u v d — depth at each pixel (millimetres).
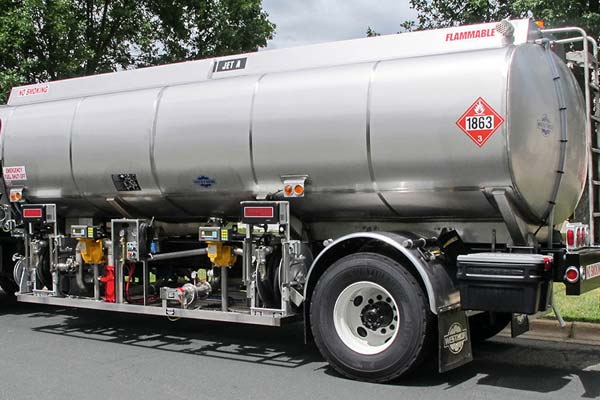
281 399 5297
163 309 7176
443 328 5508
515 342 7496
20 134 8477
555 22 10844
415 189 5965
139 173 7438
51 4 14656
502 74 5461
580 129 6441
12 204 8836
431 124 5684
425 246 5953
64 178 8133
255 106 6578
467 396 5363
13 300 10711
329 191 6383
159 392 5520
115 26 18344
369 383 5770
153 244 7781
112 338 7867
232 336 7980
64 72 15227
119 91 7875
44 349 7238
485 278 5402
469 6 13062
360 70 6129
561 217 6449
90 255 7973
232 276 7672
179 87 7277
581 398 5312
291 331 8297
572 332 7660
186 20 18938
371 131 5938
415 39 6152
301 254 6609
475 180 5648
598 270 6016
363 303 5988
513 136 5430
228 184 6910
